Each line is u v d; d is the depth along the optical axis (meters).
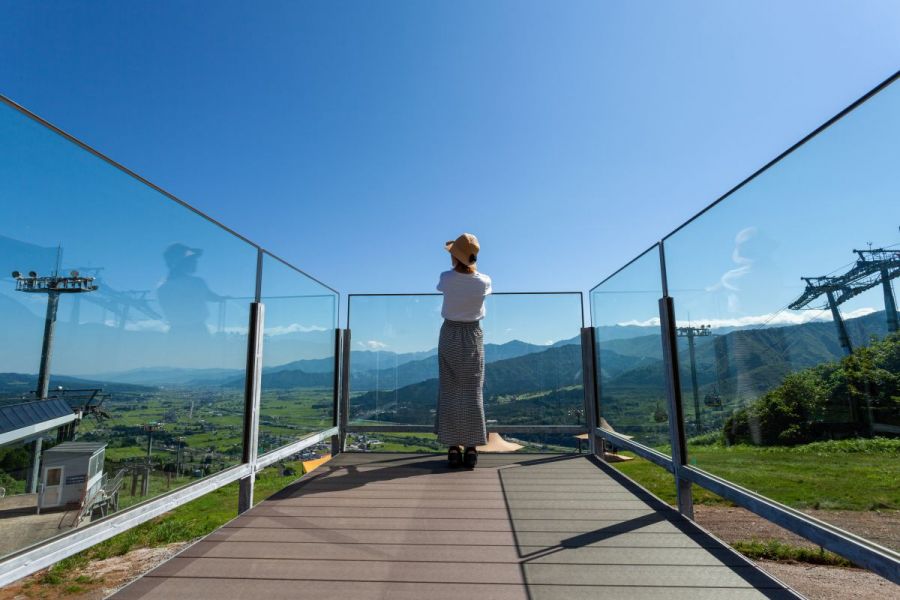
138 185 1.84
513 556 1.90
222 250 2.46
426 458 4.07
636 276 3.20
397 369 4.50
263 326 2.89
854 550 1.36
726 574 1.72
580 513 2.46
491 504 2.63
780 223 1.66
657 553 1.93
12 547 1.27
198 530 4.15
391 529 2.21
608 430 3.87
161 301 1.99
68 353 1.49
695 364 2.40
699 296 2.31
